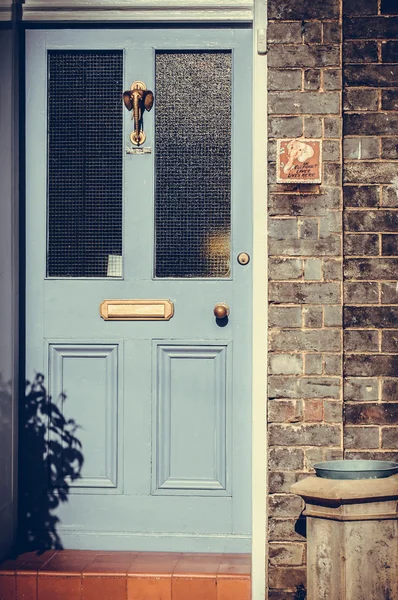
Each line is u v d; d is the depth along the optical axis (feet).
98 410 14.29
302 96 13.01
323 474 12.10
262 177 13.25
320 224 12.96
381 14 13.14
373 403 12.97
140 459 14.23
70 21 14.14
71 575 12.92
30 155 14.33
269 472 12.97
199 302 14.19
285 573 12.91
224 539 14.06
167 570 13.07
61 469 14.33
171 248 14.28
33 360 14.34
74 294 14.32
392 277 13.00
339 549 11.69
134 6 13.98
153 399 14.20
